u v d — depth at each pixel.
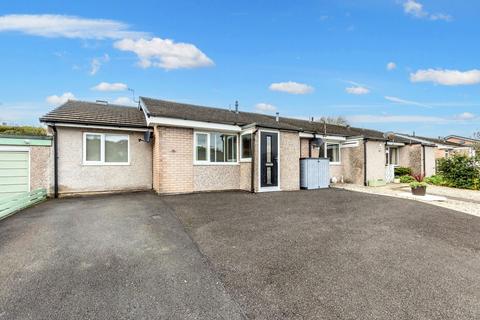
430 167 20.14
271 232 5.62
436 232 5.75
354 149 16.02
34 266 3.95
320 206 8.38
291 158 12.45
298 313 2.85
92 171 10.49
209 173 11.66
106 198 9.61
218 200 9.30
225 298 3.15
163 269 3.89
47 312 2.85
